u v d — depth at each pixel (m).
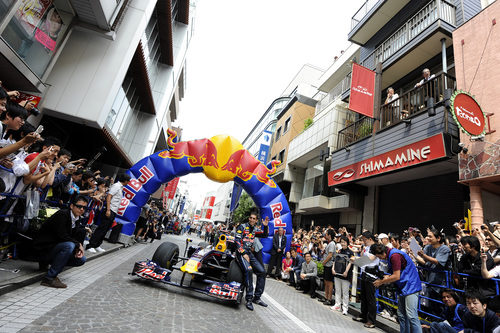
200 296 4.93
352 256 6.52
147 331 2.87
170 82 17.83
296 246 9.87
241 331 3.53
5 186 3.33
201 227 43.22
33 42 6.72
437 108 7.58
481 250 4.11
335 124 14.75
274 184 9.52
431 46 9.60
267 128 35.09
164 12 12.59
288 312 5.11
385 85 12.48
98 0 7.01
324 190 15.55
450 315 4.39
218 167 8.73
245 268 5.00
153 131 16.67
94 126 8.27
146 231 13.04
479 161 6.42
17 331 2.29
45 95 7.65
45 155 3.57
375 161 9.48
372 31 13.32
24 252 4.27
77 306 3.17
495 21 7.30
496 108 6.65
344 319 5.52
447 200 8.48
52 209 4.71
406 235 8.31
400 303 4.11
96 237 6.45
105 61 8.29
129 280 4.93
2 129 3.23
